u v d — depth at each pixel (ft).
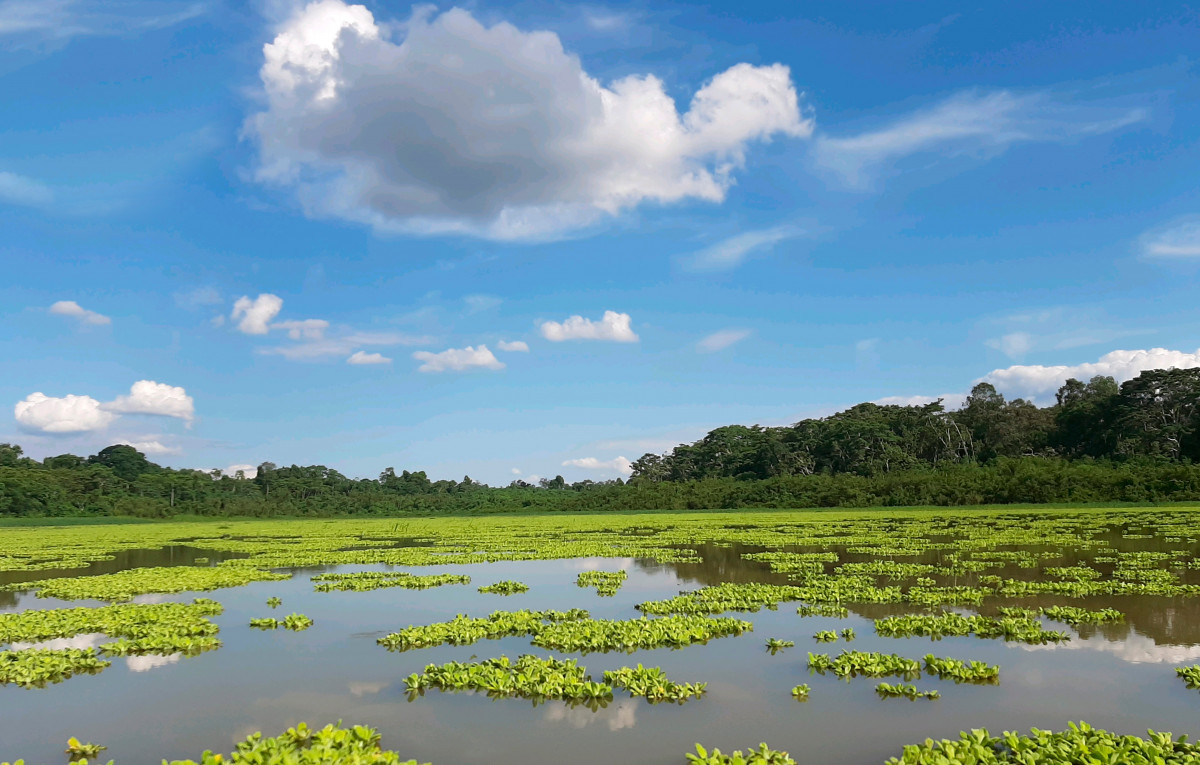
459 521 249.34
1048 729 35.81
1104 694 40.68
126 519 283.38
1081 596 67.77
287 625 61.82
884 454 317.22
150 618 63.21
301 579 92.17
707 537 140.77
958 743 31.68
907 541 122.01
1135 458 248.93
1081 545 108.47
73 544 161.07
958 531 138.92
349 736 33.47
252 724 38.93
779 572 89.92
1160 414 268.41
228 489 376.27
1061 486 218.79
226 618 65.87
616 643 52.24
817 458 350.23
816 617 61.31
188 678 46.98
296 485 384.68
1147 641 51.62
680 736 35.83
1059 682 42.78
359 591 80.64
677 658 48.98
